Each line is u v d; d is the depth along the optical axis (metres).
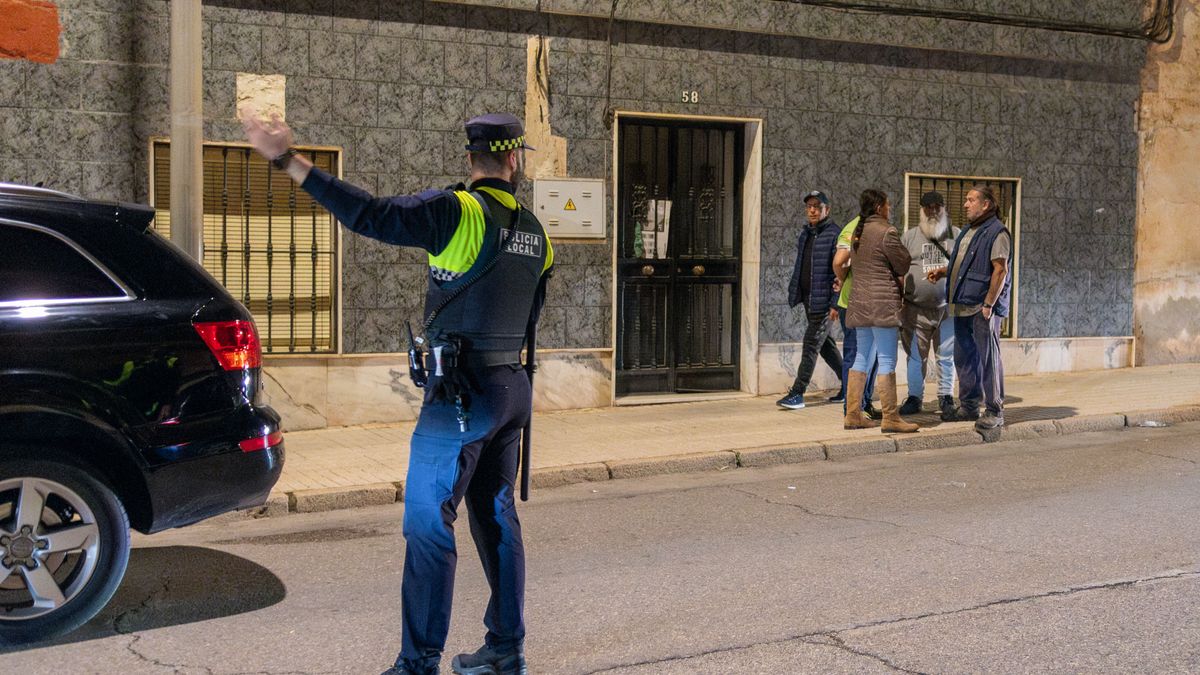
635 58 10.83
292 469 8.22
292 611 5.23
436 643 3.98
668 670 4.41
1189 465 8.60
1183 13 13.56
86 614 4.79
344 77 9.79
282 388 9.70
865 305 9.53
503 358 4.03
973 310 9.80
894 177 12.06
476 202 3.93
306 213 9.85
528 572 5.86
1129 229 13.43
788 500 7.60
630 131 11.15
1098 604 5.18
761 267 11.48
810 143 11.63
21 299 4.73
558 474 8.17
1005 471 8.48
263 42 9.52
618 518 7.11
